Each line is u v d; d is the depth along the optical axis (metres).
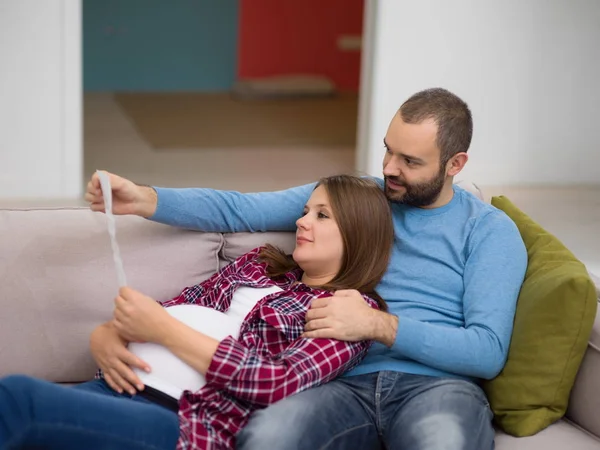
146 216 2.08
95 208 2.03
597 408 1.91
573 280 1.88
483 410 1.87
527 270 2.06
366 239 2.03
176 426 1.76
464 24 4.64
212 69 7.86
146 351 1.86
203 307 1.96
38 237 2.09
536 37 4.74
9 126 4.29
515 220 2.24
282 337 1.92
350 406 1.88
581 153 5.00
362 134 4.76
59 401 1.68
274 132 6.30
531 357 1.92
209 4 7.71
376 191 2.06
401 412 1.86
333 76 8.03
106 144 5.65
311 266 2.04
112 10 7.54
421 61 4.64
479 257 2.03
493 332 1.93
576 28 4.78
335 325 1.85
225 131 6.26
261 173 5.09
